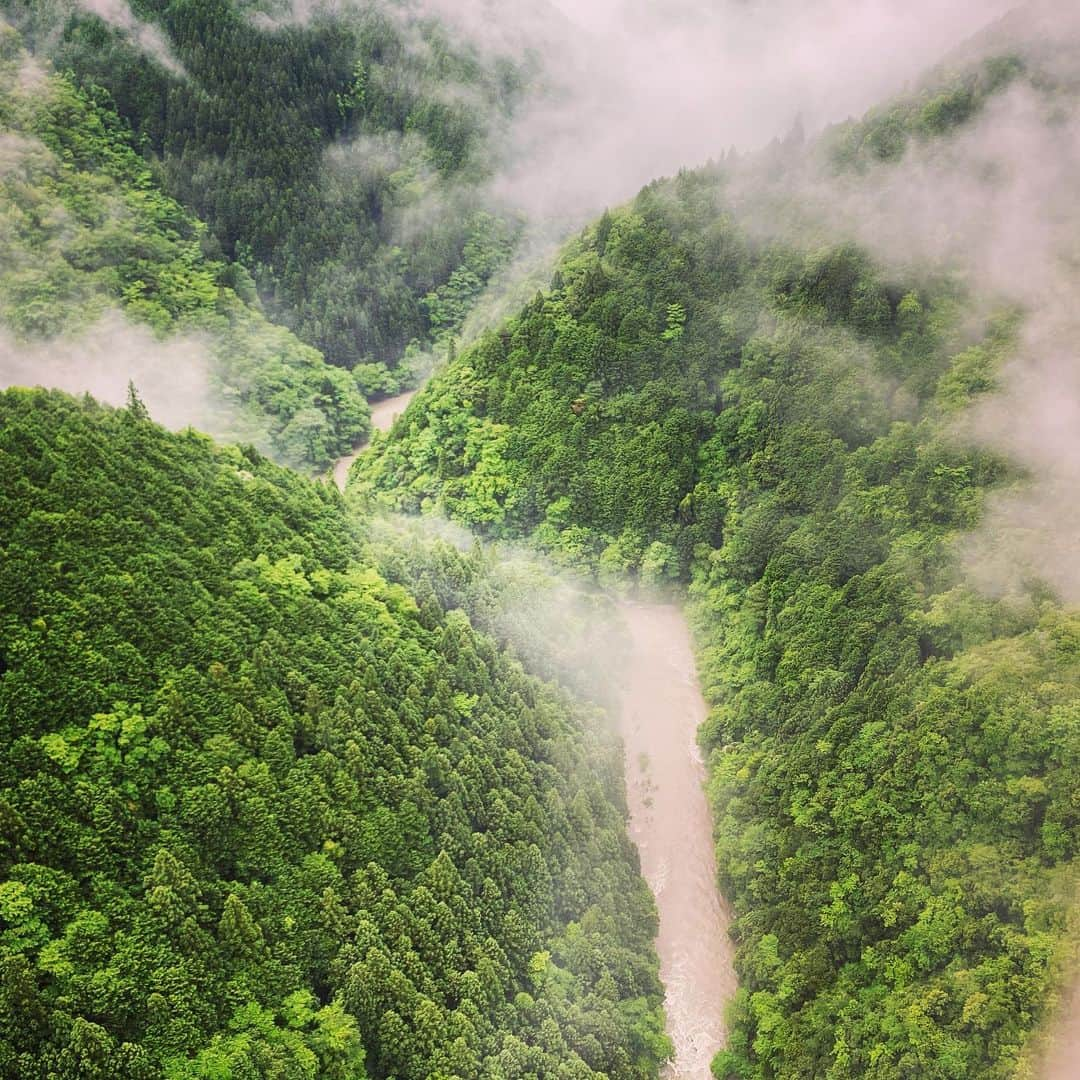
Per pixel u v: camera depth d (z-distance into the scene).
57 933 52.12
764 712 98.38
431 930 65.44
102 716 59.69
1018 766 74.75
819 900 80.19
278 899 61.44
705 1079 76.88
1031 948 66.12
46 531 64.88
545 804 80.81
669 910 89.31
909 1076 65.69
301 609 76.94
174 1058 51.44
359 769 68.94
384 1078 60.31
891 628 92.19
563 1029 68.88
